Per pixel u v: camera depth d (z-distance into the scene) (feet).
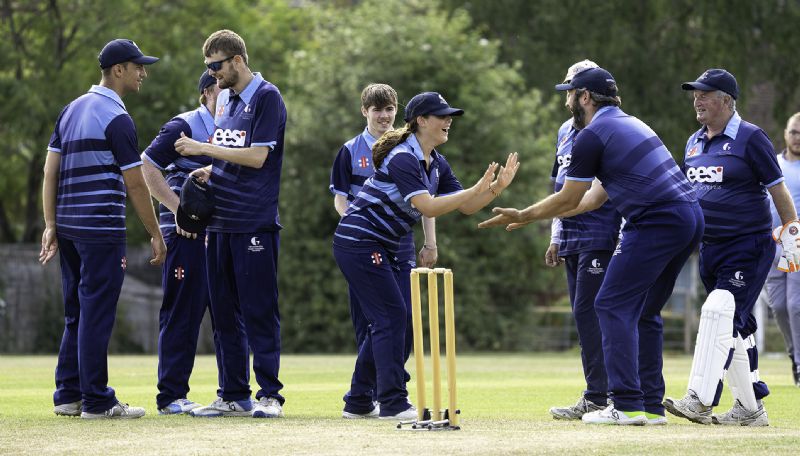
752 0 404.36
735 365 98.84
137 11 374.63
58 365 101.96
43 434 84.94
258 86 99.91
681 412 98.27
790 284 149.07
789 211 104.17
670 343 333.21
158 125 368.07
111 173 98.58
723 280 103.96
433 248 115.96
